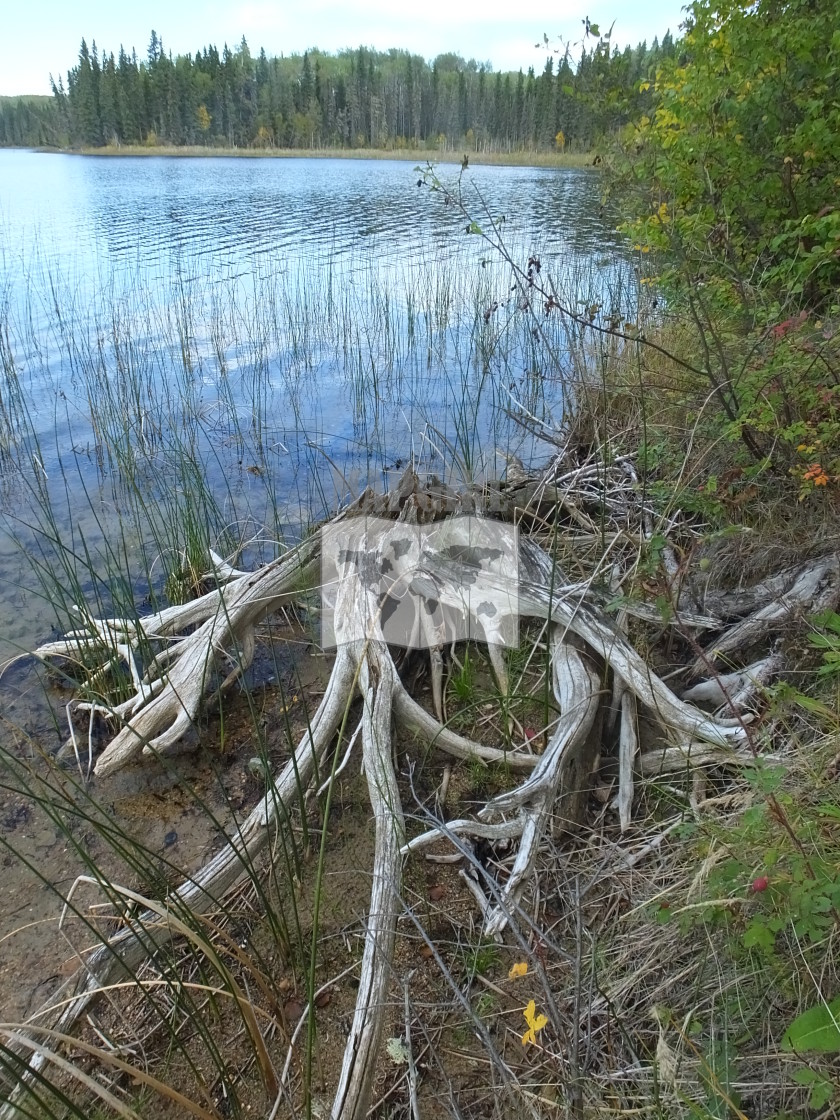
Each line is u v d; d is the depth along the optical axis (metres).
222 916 2.39
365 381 7.48
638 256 7.60
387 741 2.80
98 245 13.70
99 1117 1.88
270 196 21.19
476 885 2.43
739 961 1.82
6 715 3.37
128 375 7.49
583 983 2.04
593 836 2.52
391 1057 2.01
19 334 8.82
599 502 4.38
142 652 3.54
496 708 3.20
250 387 7.40
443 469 5.66
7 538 4.84
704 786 2.57
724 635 3.07
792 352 3.37
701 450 3.89
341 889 2.51
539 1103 1.82
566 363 7.25
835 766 2.10
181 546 4.57
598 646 2.98
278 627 3.92
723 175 4.58
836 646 2.19
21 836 2.75
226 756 3.12
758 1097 1.60
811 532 3.32
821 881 1.53
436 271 11.08
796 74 4.43
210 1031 2.11
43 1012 1.92
